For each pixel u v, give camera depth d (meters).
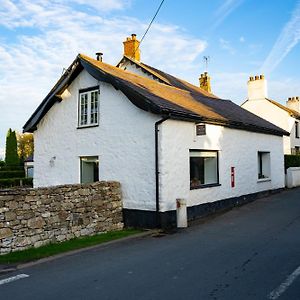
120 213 11.52
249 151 15.96
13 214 8.30
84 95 13.45
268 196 16.94
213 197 13.01
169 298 4.98
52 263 7.19
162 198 10.66
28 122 15.18
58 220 9.40
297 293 5.03
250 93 35.97
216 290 5.21
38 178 14.91
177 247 8.04
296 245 7.72
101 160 12.48
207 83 29.03
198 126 12.09
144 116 11.24
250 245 7.87
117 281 5.80
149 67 23.00
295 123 36.34
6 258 7.60
